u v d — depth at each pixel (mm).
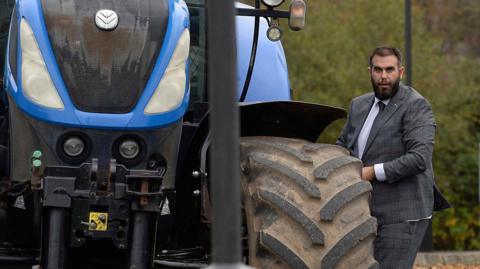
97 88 12773
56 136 12727
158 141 12914
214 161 8023
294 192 12367
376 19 45344
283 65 16156
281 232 12102
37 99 12727
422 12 48125
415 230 15094
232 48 8031
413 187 15078
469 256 27703
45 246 12383
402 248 15023
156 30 13078
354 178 12719
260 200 12336
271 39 14297
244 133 13766
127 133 12781
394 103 15344
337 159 12867
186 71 13242
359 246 12242
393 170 14836
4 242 13781
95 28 12922
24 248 13680
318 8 44406
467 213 42406
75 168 12477
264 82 15820
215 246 7945
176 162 13289
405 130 15172
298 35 43844
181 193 13859
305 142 13344
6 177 13773
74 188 12391
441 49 49219
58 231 12289
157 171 12570
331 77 43625
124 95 12805
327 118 13641
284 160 12734
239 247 7988
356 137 15555
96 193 12391
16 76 12992
